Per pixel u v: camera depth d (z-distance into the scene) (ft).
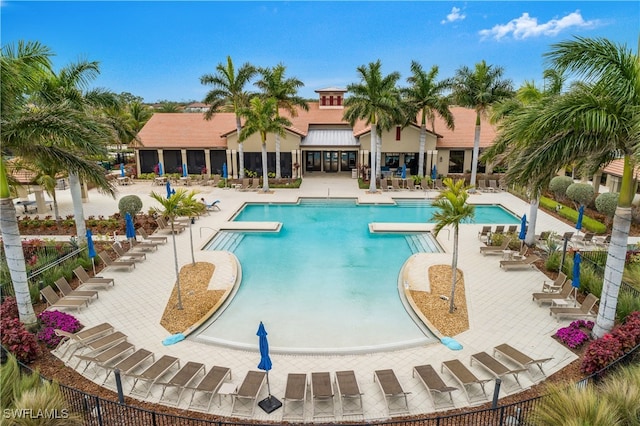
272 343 38.91
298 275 55.77
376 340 39.47
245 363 35.40
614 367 31.45
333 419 28.89
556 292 46.85
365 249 66.69
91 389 31.71
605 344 33.40
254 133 120.98
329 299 48.44
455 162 130.72
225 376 32.68
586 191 81.76
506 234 66.95
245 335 40.42
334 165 143.74
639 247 59.47
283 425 28.19
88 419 28.09
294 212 92.48
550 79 61.05
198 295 47.75
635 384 27.40
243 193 109.81
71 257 55.67
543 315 42.96
